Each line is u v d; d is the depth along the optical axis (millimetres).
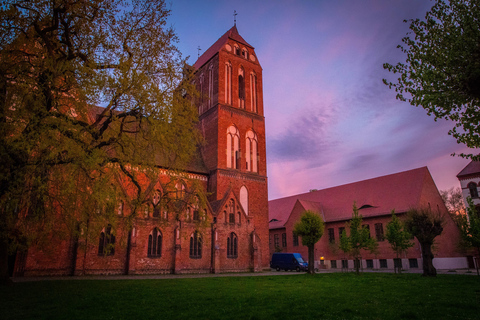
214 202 44312
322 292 16984
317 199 65125
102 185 16328
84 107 16391
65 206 17281
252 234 43438
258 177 50625
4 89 15234
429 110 12898
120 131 17594
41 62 16109
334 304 12883
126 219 20266
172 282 22969
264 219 49438
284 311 11359
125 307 12242
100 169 16422
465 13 11906
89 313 11062
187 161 21125
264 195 50562
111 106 17172
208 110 51594
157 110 17719
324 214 60062
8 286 18875
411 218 32531
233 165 48781
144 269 33938
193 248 37938
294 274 35969
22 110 14617
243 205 47969
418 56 12867
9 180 14414
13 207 15094
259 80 56031
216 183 46188
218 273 38312
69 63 15633
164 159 20875
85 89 15812
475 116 12070
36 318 10336
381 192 54656
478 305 12484
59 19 17234
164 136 18266
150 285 20500
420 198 48844
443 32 12539
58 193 16406
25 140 13648
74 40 17656
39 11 16500
